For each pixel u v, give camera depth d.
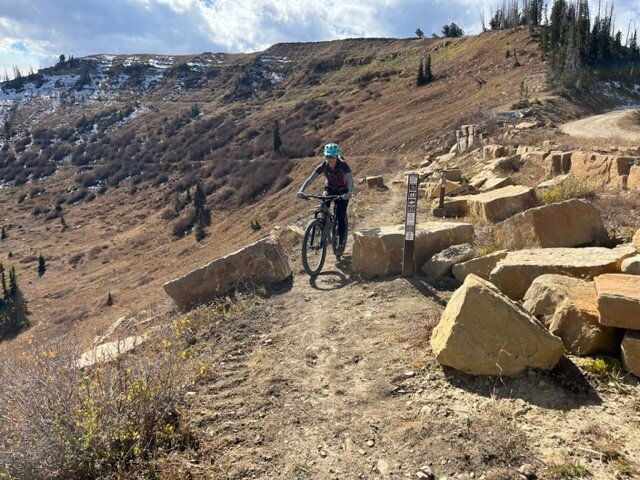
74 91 163.00
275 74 144.50
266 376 3.97
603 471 2.60
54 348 3.58
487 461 2.74
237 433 3.23
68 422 2.85
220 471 2.86
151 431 3.11
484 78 72.88
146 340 5.12
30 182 98.44
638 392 3.21
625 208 7.50
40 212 80.94
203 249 46.38
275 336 4.79
